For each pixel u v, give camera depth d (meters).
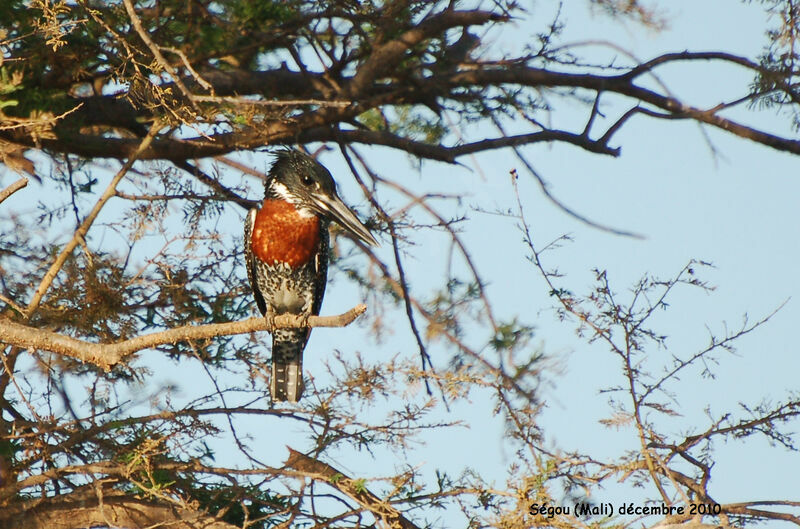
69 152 12.37
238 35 12.49
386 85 14.98
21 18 10.66
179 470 10.15
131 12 9.37
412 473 9.30
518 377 10.98
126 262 11.05
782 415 9.07
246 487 10.11
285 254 12.14
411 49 14.30
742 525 9.16
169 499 9.27
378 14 13.11
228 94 13.59
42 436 10.06
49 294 10.70
